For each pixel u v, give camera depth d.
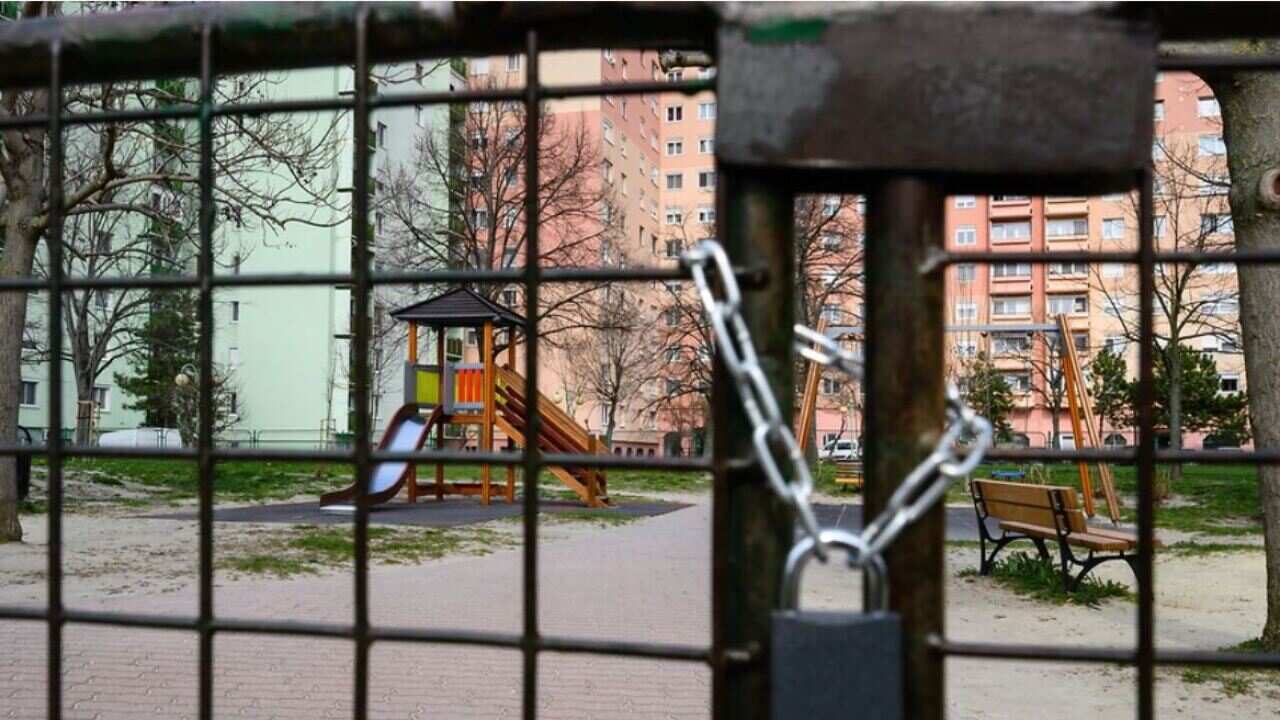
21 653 5.93
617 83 1.23
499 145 30.84
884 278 1.13
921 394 1.11
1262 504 6.27
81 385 31.09
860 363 1.16
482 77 32.28
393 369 39.53
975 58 1.11
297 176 14.23
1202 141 36.59
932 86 1.11
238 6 1.37
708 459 1.16
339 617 7.24
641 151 56.31
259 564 9.69
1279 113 5.91
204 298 1.34
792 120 1.13
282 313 43.19
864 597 1.11
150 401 36.81
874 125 1.12
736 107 1.14
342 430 42.50
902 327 1.12
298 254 40.25
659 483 28.16
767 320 1.15
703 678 5.55
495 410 18.98
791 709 1.04
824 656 1.04
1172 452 1.14
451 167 32.09
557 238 31.81
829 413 51.56
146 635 6.42
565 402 46.06
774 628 1.05
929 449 1.11
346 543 11.61
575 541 12.59
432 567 9.92
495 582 9.04
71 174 14.85
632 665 5.84
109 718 4.75
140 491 19.50
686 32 1.23
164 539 11.66
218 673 5.54
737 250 1.16
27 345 27.39
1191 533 14.66
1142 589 1.13
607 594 8.49
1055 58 1.12
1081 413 14.45
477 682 5.44
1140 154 1.12
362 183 1.33
